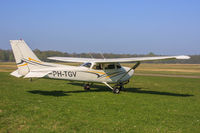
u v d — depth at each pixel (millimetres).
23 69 10391
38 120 6332
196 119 6906
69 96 10445
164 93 12367
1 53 106812
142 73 32312
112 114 7234
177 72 36375
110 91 12688
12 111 7223
